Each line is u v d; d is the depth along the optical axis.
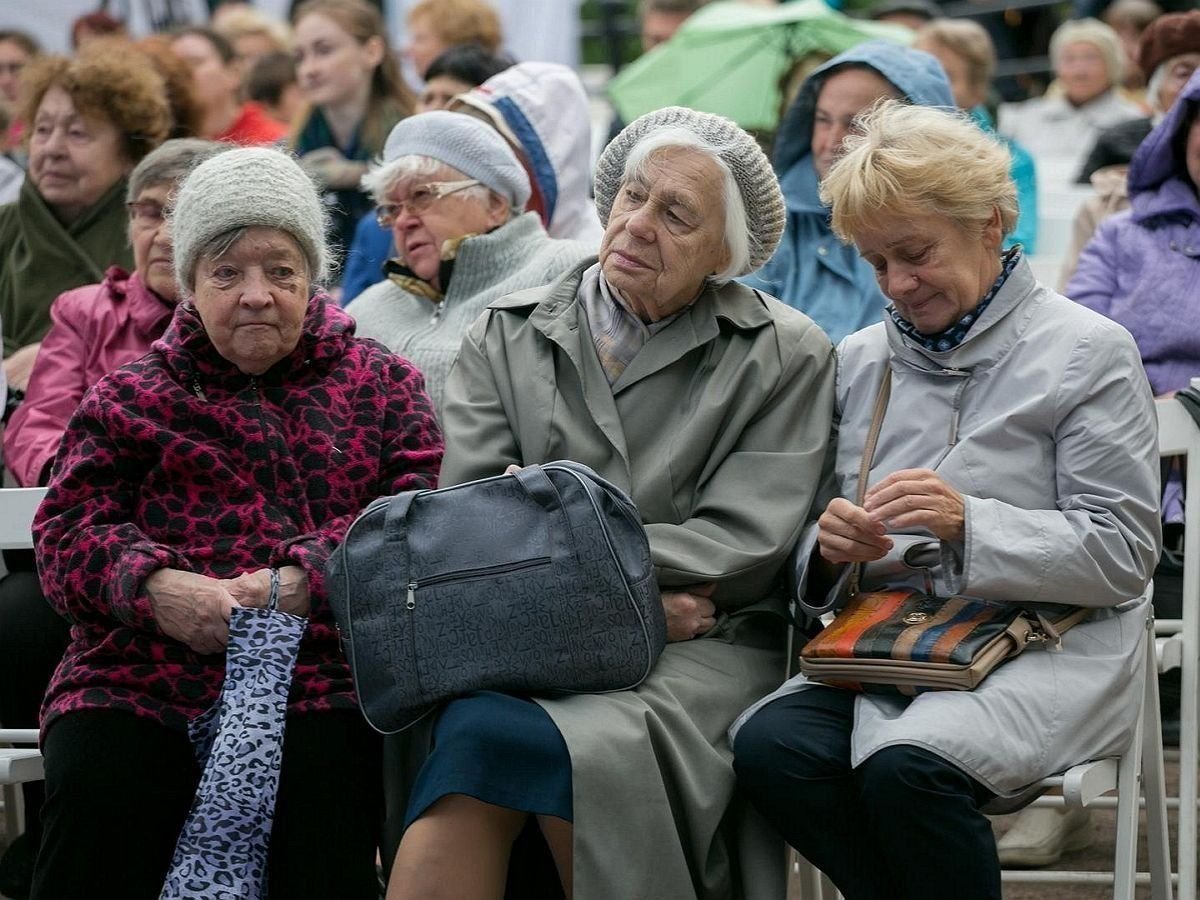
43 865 6.25
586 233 9.81
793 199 9.67
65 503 6.57
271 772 6.09
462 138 8.46
